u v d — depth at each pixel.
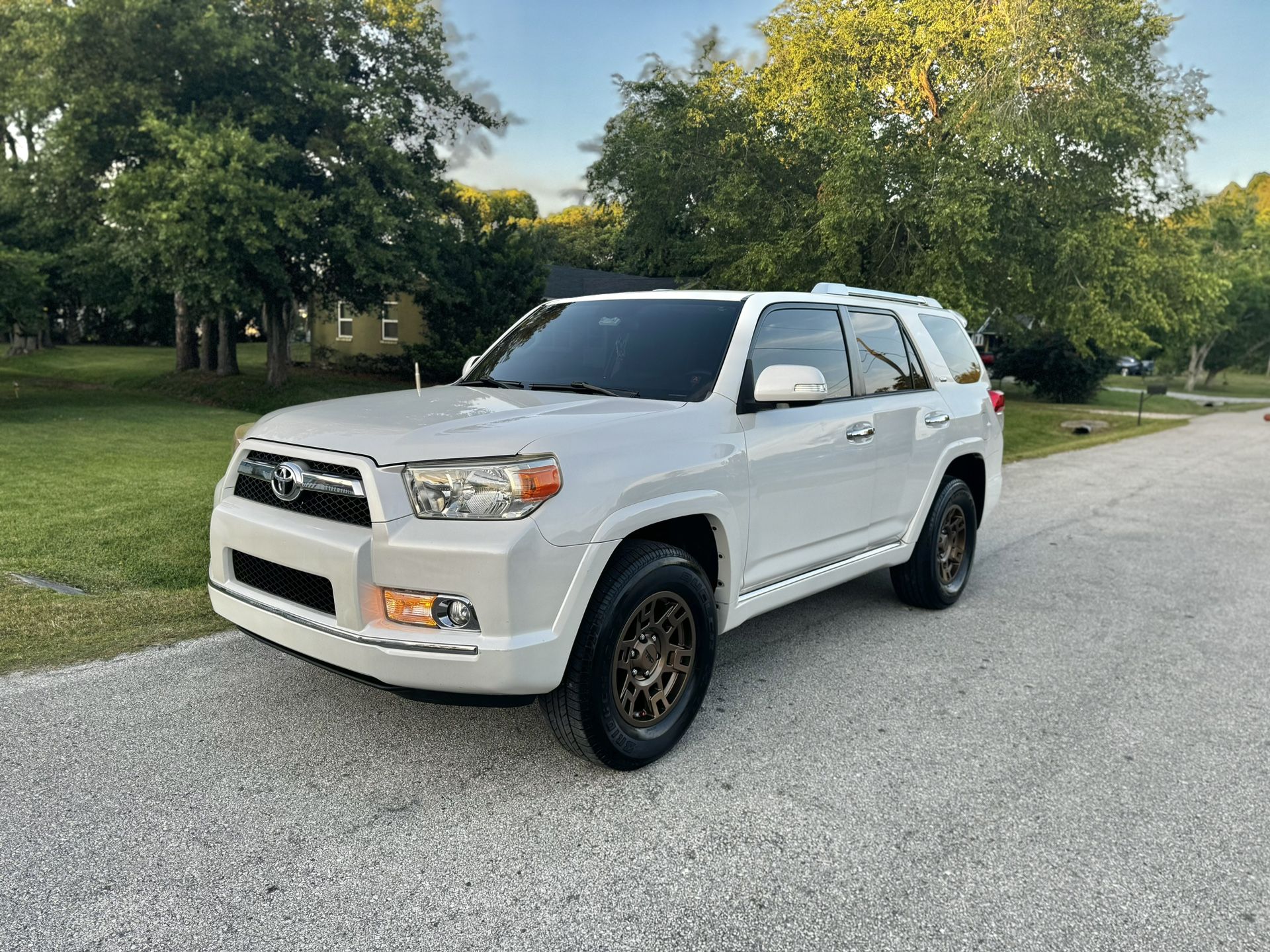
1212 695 4.17
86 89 17.77
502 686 2.73
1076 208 17.92
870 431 4.41
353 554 2.77
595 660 2.95
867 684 4.20
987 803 3.07
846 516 4.36
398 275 21.17
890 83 19.19
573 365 4.02
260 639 3.15
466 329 24.98
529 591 2.74
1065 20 16.62
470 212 25.59
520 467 2.76
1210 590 6.21
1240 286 50.12
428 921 2.33
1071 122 16.50
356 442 2.92
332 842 2.69
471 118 23.59
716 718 3.75
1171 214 19.73
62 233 21.89
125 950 2.16
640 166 23.73
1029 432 21.09
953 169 16.59
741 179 20.27
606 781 3.15
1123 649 4.85
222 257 17.27
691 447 3.32
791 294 4.23
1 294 14.83
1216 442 19.31
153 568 5.70
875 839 2.82
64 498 7.86
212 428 15.06
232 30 18.06
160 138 16.89
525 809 2.93
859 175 16.73
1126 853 2.78
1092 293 17.61
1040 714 3.89
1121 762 3.42
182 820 2.78
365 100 20.27
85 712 3.54
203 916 2.31
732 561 3.56
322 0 20.23
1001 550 7.48
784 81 20.19
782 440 3.79
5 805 2.83
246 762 3.18
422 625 2.76
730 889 2.52
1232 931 2.40
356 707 3.67
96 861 2.54
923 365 5.13
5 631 4.36
